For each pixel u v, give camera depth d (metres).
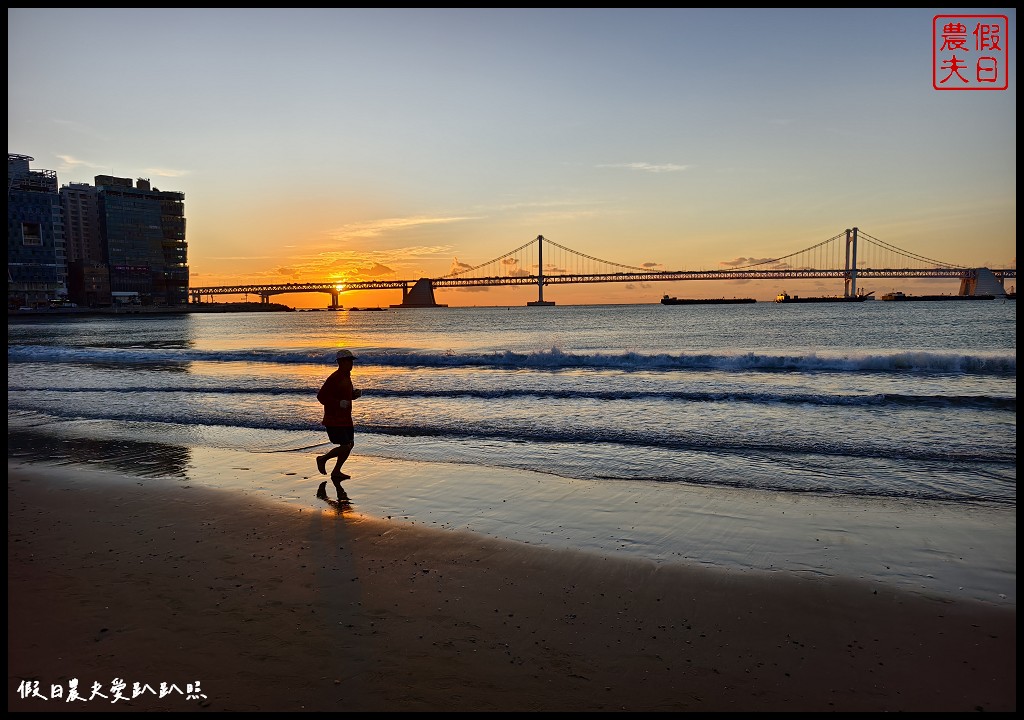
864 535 4.80
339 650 3.14
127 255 171.25
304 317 129.12
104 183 181.62
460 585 3.98
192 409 11.56
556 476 6.67
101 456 7.93
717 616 3.54
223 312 183.12
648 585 3.97
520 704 2.68
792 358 16.17
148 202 175.25
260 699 2.71
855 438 8.09
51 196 145.88
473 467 7.12
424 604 3.70
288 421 10.19
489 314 114.25
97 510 5.66
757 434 8.43
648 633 3.35
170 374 17.88
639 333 42.78
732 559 4.39
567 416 10.07
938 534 4.79
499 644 3.21
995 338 31.06
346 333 53.12
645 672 2.96
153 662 3.01
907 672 2.95
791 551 4.52
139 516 5.49
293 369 18.78
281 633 3.32
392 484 6.48
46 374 18.28
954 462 6.86
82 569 4.24
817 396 10.87
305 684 2.83
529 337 40.94
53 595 3.80
